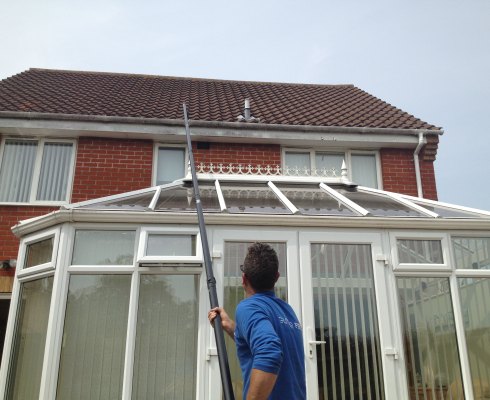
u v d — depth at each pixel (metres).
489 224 4.53
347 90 11.52
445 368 4.16
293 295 4.23
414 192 7.77
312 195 5.70
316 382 4.00
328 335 4.17
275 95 10.57
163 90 10.30
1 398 4.16
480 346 4.25
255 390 1.79
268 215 4.40
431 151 7.93
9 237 6.75
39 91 8.96
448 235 4.54
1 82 9.32
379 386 4.06
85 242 4.26
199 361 3.95
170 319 4.08
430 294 4.37
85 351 3.94
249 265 2.32
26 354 4.22
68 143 7.48
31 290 4.45
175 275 4.20
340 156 8.02
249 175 6.23
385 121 8.34
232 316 4.13
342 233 4.46
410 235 4.51
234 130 7.55
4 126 7.13
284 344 2.09
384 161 7.90
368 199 5.62
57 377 3.83
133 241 4.30
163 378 3.93
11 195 7.14
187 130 4.27
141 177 7.34
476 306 4.37
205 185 5.96
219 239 4.32
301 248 4.38
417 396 4.05
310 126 7.64
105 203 4.79
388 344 4.14
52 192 7.20
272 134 7.61
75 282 4.13
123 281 4.15
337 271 4.37
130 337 3.95
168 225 4.36
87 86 9.95
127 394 3.81
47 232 4.40
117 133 7.39
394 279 4.36
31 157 7.38
